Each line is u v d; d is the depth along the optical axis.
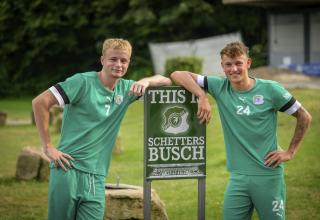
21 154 12.17
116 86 6.03
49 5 45.00
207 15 41.47
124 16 42.19
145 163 6.34
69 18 44.56
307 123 6.09
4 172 13.62
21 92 46.84
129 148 16.52
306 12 30.61
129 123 21.20
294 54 31.17
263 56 32.84
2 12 46.09
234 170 6.07
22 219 8.93
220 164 13.01
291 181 10.80
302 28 30.83
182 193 10.54
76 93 5.84
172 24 41.84
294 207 9.23
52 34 45.16
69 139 5.90
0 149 17.84
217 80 6.19
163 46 38.44
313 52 30.45
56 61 47.00
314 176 11.07
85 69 46.84
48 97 5.82
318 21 30.25
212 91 6.21
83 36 45.91
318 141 13.59
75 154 5.86
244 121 5.98
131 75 42.19
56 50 45.84
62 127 6.00
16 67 47.31
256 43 42.75
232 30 42.88
